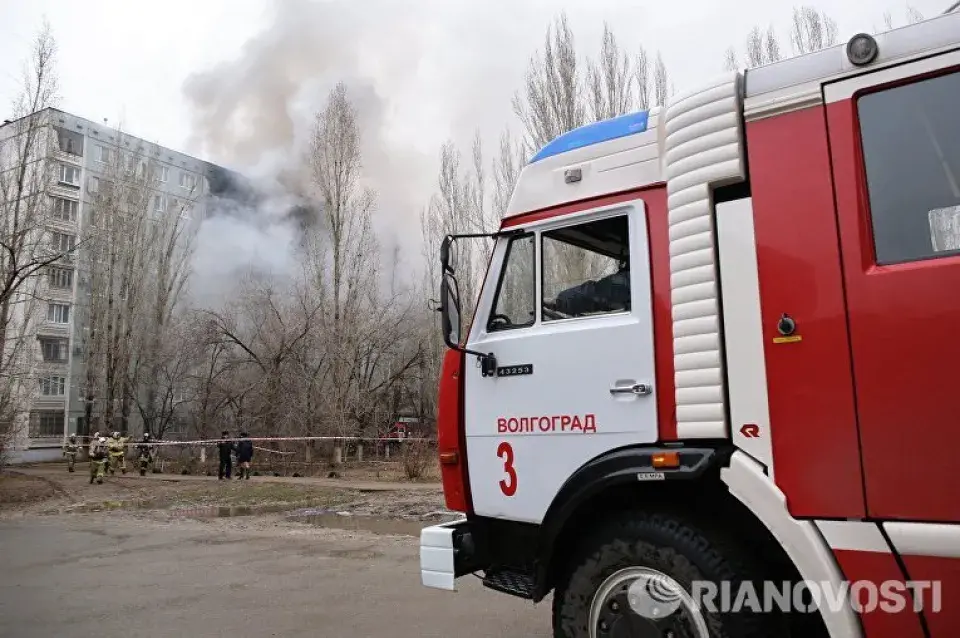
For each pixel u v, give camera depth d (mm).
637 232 3314
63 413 38188
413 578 6520
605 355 3281
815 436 2568
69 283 39375
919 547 2312
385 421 26594
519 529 3668
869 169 2594
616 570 3055
